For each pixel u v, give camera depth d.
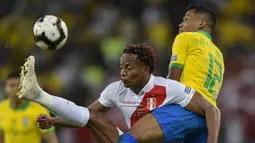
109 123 20.98
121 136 20.42
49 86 47.50
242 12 59.72
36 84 19.67
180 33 22.89
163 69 47.41
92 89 47.69
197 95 21.19
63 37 20.45
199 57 22.12
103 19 55.97
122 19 55.97
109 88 21.55
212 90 22.33
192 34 22.44
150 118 20.89
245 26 58.56
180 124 20.97
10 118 28.73
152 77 21.22
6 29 53.66
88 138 43.44
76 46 52.34
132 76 20.70
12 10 55.53
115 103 21.50
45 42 20.31
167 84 21.09
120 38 53.72
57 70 50.09
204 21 23.12
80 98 46.53
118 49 53.03
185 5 56.31
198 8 23.30
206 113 20.98
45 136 28.77
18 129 28.66
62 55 51.56
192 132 21.36
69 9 56.44
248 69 50.53
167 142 20.94
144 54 20.73
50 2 56.28
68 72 49.34
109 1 57.84
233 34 57.22
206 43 22.55
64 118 20.36
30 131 28.70
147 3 56.94
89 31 54.97
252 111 46.53
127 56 20.75
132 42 53.09
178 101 21.12
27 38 52.97
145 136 20.56
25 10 55.03
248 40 57.22
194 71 22.00
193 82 21.89
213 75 22.36
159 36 54.50
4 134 29.05
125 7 57.09
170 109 21.03
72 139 43.38
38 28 20.27
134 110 21.20
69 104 20.42
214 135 20.73
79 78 47.84
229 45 54.34
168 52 49.50
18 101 28.62
